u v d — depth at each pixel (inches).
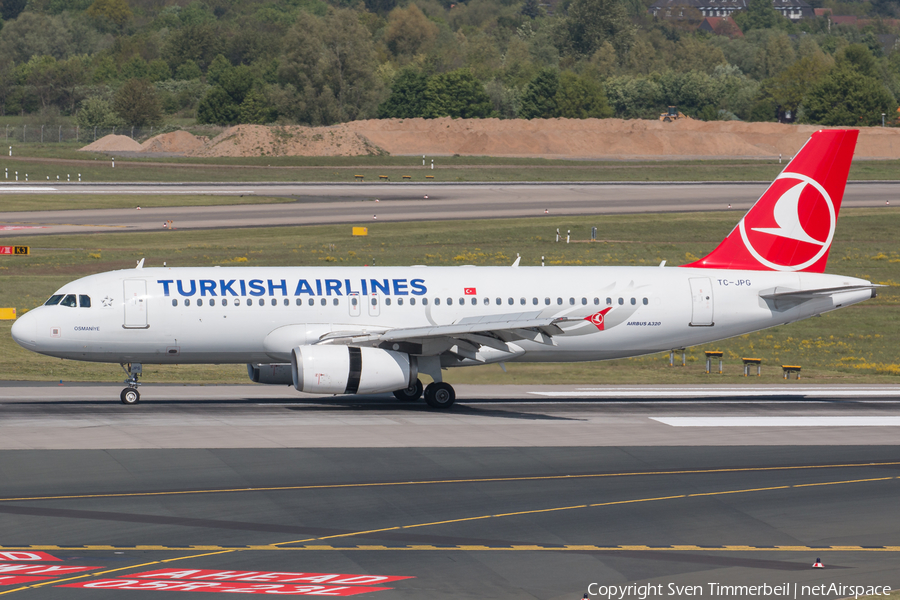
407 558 3693.4
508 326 6505.9
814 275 7760.8
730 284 7608.3
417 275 7317.9
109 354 6919.3
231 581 3417.8
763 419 6766.7
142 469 5027.1
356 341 6865.2
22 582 3385.8
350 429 6146.7
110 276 7007.9
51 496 4507.9
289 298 7057.1
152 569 3535.9
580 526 4141.2
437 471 5083.7
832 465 5339.6
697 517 4301.2
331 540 3907.5
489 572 3548.2
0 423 6141.7
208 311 6943.9
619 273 7568.9
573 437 6013.8
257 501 4473.4
